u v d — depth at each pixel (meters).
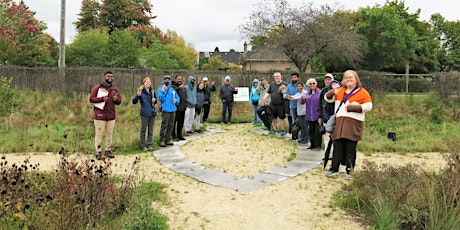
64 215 3.81
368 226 4.37
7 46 21.88
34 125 11.21
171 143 9.09
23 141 8.66
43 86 15.47
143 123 8.45
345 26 28.48
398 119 13.41
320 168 6.96
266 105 10.62
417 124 12.30
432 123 12.54
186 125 10.63
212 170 6.79
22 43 24.53
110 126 7.61
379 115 13.61
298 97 9.30
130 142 8.76
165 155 7.97
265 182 6.09
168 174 6.56
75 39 30.56
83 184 4.22
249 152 8.36
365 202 4.91
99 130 7.46
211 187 5.84
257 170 6.84
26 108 13.20
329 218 4.62
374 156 8.21
